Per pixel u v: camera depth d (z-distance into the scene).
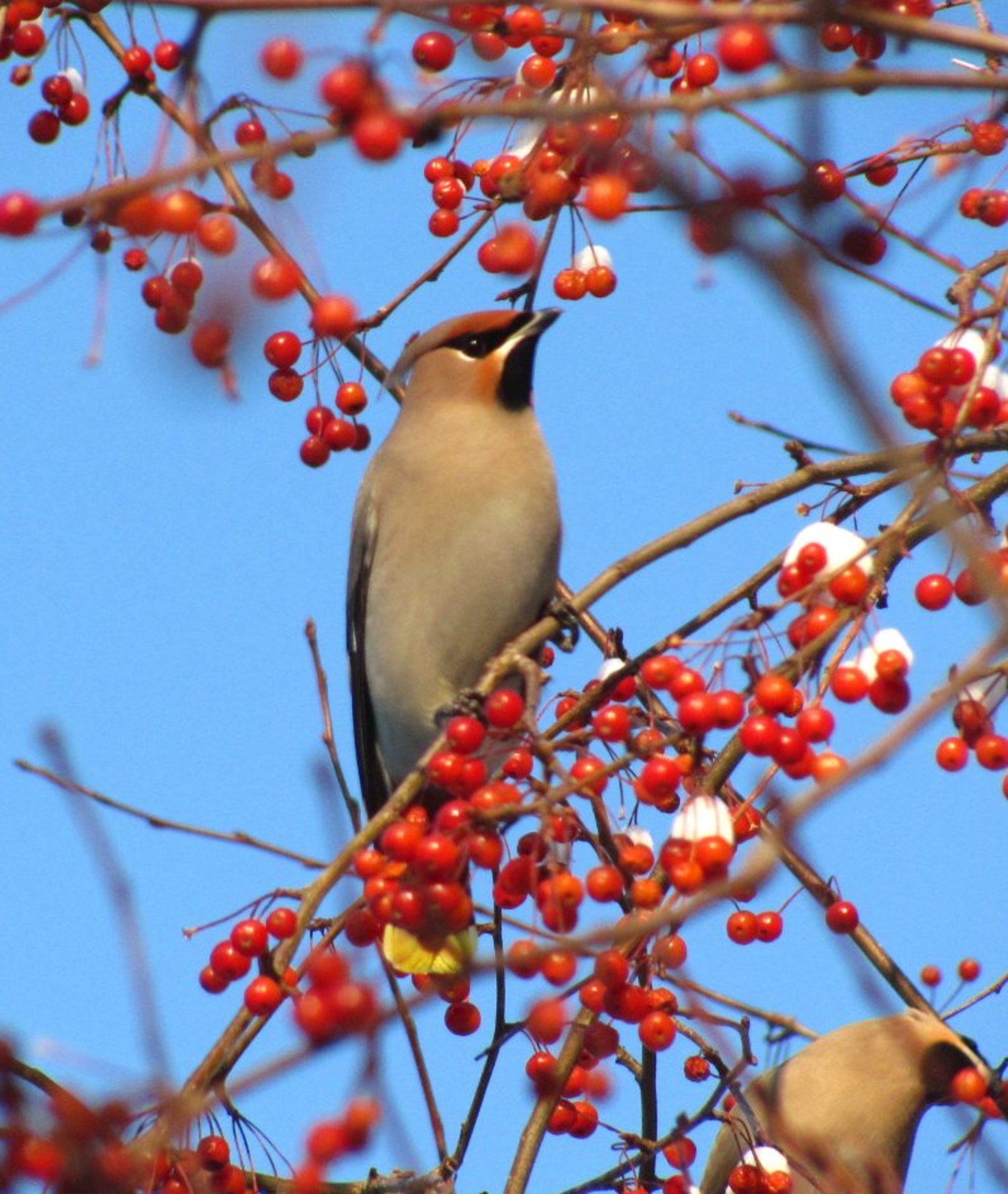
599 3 5.86
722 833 7.78
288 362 10.52
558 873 7.82
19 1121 6.29
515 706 8.36
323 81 6.00
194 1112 6.38
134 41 10.21
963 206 8.98
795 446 9.84
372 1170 9.80
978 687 7.84
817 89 5.68
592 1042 9.05
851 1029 11.00
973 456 10.14
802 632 7.96
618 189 6.73
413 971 9.48
